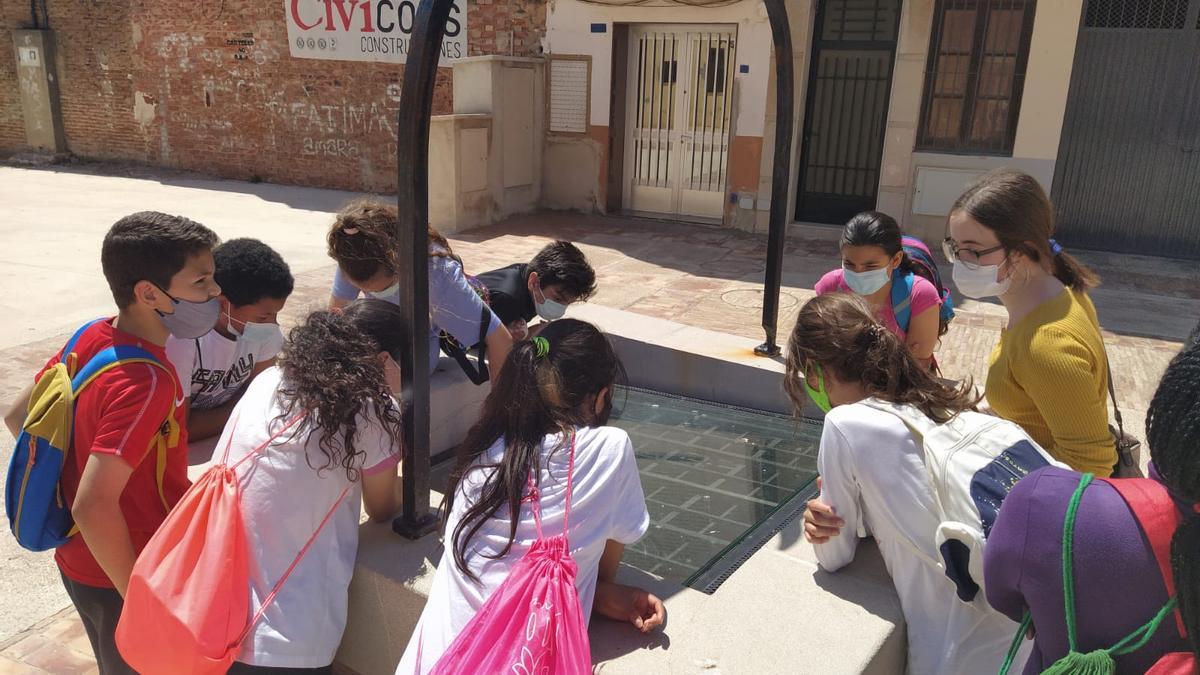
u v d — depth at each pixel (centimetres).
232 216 1180
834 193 1070
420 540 243
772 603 215
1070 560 134
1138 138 948
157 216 212
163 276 209
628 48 1142
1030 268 226
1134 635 131
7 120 1747
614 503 200
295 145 1447
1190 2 895
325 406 218
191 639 195
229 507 209
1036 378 215
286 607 210
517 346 216
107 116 1650
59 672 286
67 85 1669
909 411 206
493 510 197
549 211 1219
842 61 1027
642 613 209
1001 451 193
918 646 208
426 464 246
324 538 220
